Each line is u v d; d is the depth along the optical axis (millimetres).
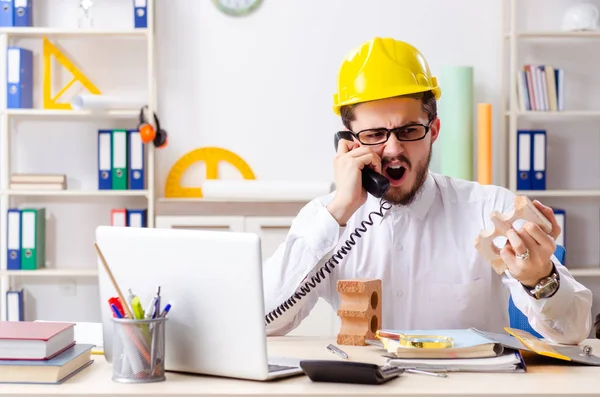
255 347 1660
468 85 4527
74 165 4766
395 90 2221
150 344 1676
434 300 2500
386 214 2514
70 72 4715
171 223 4488
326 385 1628
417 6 4672
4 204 4562
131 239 1797
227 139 4703
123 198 4770
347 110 2291
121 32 4465
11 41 4715
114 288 1834
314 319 2736
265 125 4699
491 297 2523
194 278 1720
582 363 1815
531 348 1840
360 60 2291
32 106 4699
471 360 1774
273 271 2258
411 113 2238
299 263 2234
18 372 1674
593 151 4777
